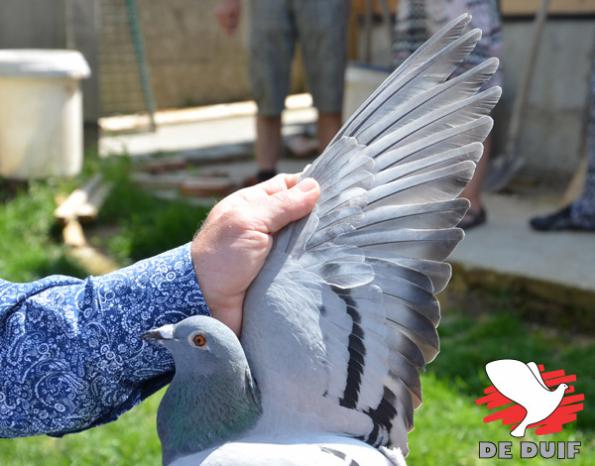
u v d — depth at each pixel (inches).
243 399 51.9
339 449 51.4
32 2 282.8
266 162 243.1
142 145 340.2
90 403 56.9
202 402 51.6
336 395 53.2
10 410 55.9
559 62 257.9
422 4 192.4
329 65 228.5
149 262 56.8
